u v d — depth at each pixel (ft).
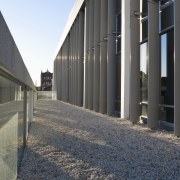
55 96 218.38
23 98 29.48
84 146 32.99
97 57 83.10
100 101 77.20
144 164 25.44
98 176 22.04
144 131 43.86
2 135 14.98
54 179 21.18
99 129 46.14
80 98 112.27
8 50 10.75
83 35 112.78
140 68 57.26
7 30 10.42
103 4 76.43
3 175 15.61
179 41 38.70
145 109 55.67
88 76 94.58
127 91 63.10
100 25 80.23
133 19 54.60
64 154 29.12
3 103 14.71
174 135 39.14
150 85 47.06
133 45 54.65
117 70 71.97
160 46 50.01
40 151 30.30
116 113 71.72
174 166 24.81
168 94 47.98
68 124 53.06
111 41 71.61
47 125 51.67
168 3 46.85
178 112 38.78
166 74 48.55
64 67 173.99
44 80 302.45
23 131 29.81
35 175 22.07
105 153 29.58
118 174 22.59
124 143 34.55
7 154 16.89
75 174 22.50
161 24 49.57
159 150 30.68
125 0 62.90
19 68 15.60
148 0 47.26
